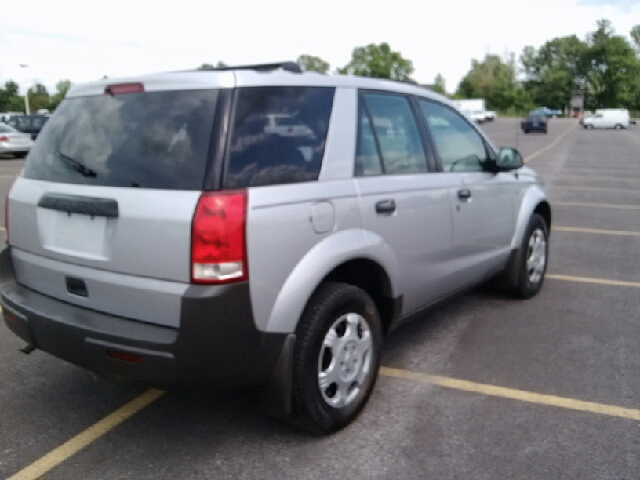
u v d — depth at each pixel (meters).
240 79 2.99
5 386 3.93
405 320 3.99
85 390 3.88
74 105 3.41
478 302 5.61
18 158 24.97
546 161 23.09
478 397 3.76
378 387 3.90
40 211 3.29
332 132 3.38
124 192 2.92
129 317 2.93
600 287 6.11
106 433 3.37
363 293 3.38
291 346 2.99
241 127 2.92
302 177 3.14
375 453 3.16
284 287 2.95
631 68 109.31
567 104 100.94
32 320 3.15
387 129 3.83
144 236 2.83
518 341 4.66
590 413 3.56
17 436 3.33
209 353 2.76
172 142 2.91
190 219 2.72
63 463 3.08
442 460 3.10
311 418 3.13
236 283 2.76
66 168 3.22
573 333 4.82
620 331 4.86
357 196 3.39
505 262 5.20
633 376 4.05
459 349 4.51
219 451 3.19
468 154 4.66
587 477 2.95
